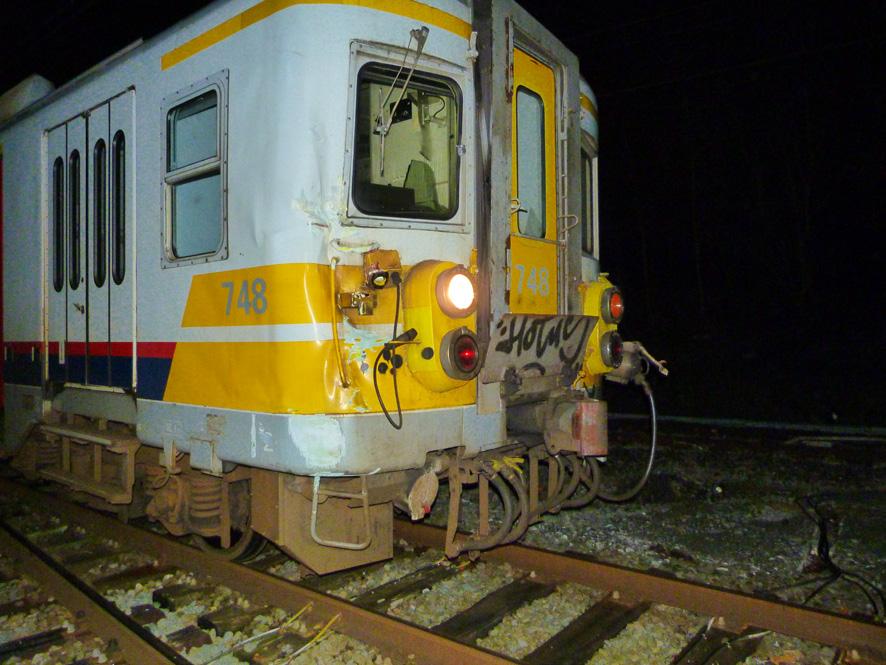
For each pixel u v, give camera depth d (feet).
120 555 17.21
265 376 12.26
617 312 17.25
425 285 12.13
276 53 12.30
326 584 15.28
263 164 12.39
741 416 39.81
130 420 16.22
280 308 11.99
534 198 15.58
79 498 21.27
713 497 22.38
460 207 13.58
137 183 15.93
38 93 22.02
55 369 19.63
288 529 13.26
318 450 11.72
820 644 12.40
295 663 11.71
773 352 63.82
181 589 14.85
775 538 18.39
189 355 14.19
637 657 12.00
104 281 17.22
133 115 16.08
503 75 13.83
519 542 17.94
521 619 13.39
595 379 18.47
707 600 13.51
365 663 11.68
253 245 12.56
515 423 15.47
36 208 20.34
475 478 14.20
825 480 24.23
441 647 11.46
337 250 12.03
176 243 14.98
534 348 14.78
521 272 14.55
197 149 14.35
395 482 13.23
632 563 16.66
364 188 12.54
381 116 12.73
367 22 12.37
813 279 75.15
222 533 15.05
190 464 14.24
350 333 12.03
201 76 13.99
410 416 12.44
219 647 12.56
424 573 15.75
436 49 13.14
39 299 20.21
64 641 12.80
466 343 12.18
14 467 22.41
